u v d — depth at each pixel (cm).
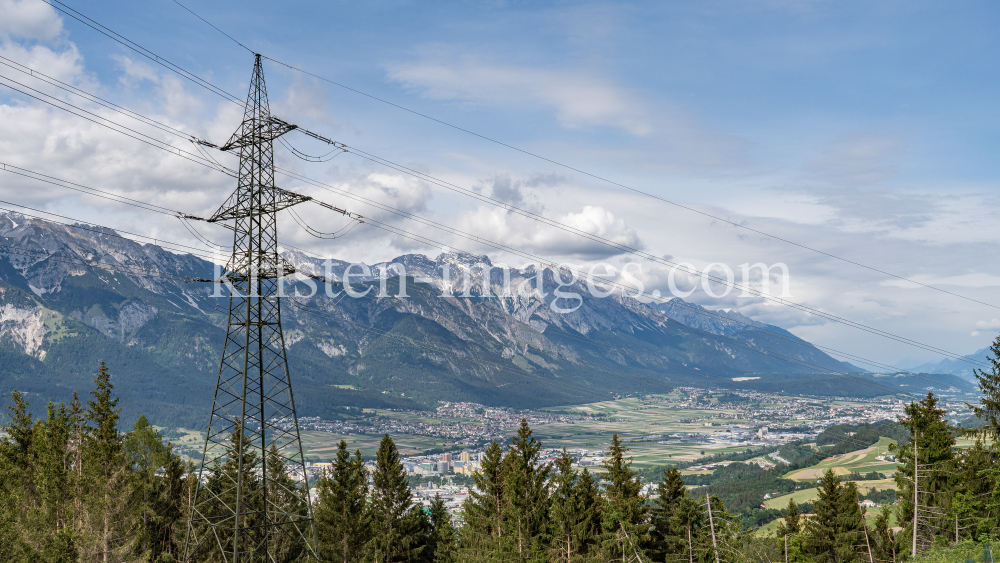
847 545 8269
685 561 7669
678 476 8450
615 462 8431
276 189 6056
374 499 9375
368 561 8500
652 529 8319
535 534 8262
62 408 8688
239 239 5928
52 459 7788
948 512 7675
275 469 7550
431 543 9844
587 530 8081
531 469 8662
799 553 8875
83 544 6412
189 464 7912
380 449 9512
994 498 7325
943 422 8162
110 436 7825
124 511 6875
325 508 8662
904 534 8150
